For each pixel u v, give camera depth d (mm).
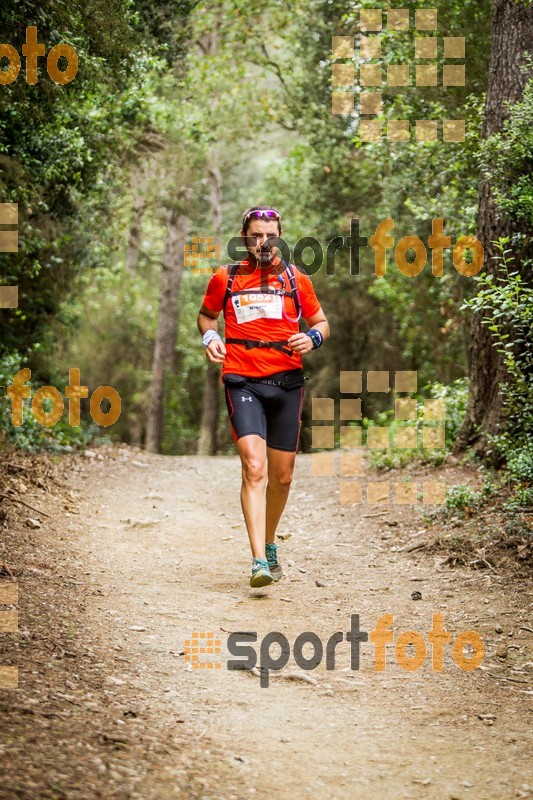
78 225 12195
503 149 7254
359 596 5504
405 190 12797
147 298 27266
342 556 6574
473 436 8938
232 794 2818
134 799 2621
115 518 7656
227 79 18125
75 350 22078
